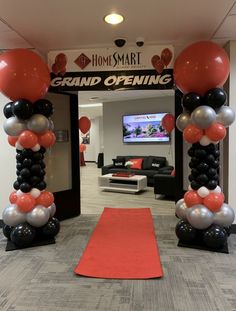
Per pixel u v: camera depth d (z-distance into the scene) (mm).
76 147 4805
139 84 3582
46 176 4441
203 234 3234
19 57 3025
